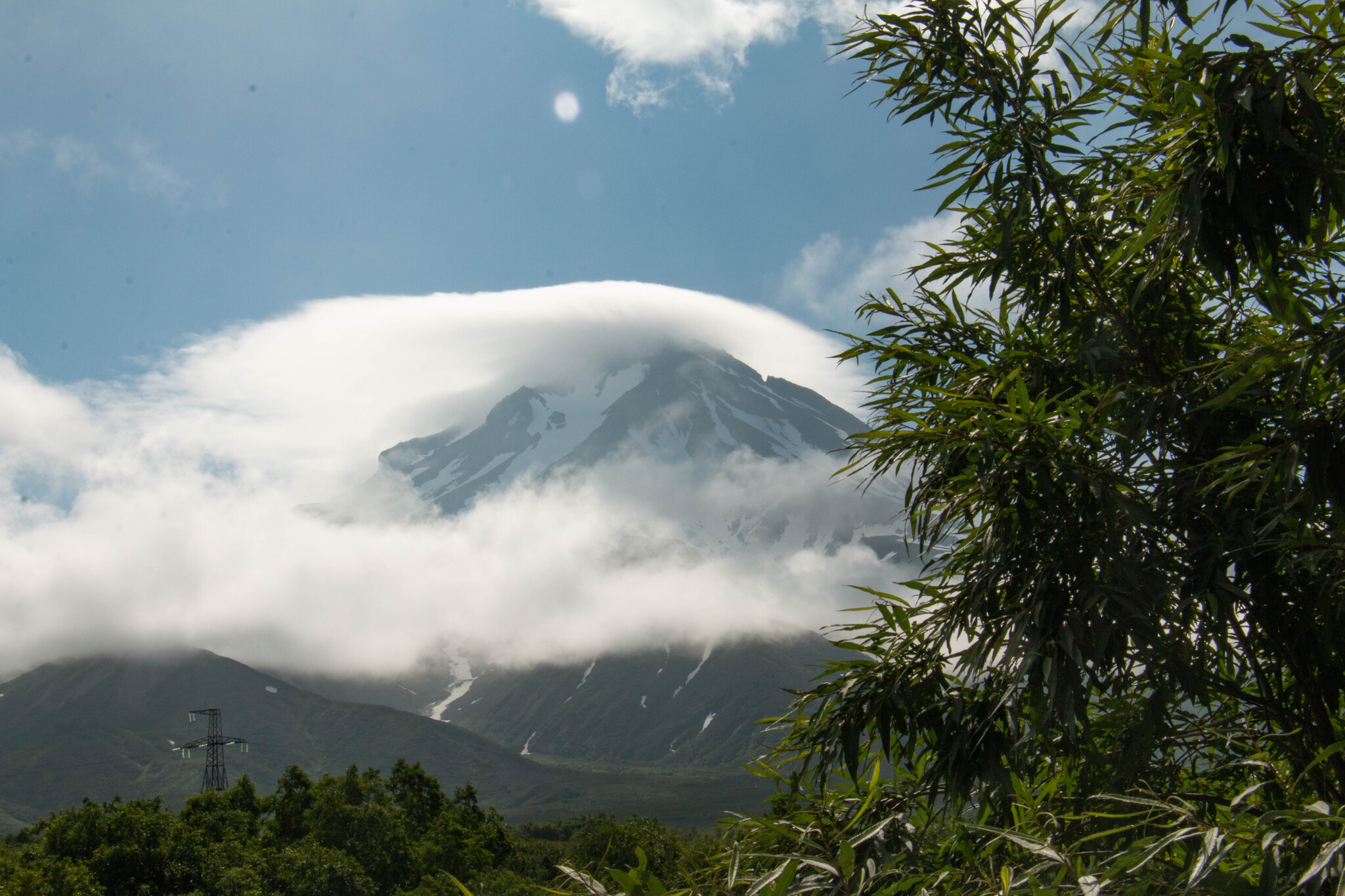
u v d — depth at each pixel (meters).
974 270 5.62
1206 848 2.83
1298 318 3.94
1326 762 4.33
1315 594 4.47
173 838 50.38
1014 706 4.20
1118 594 4.10
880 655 5.12
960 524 5.04
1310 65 3.65
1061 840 4.16
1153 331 5.11
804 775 4.98
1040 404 4.37
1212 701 4.61
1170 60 4.20
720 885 3.56
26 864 44.00
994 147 5.22
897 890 3.40
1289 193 3.90
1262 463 4.00
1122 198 4.79
